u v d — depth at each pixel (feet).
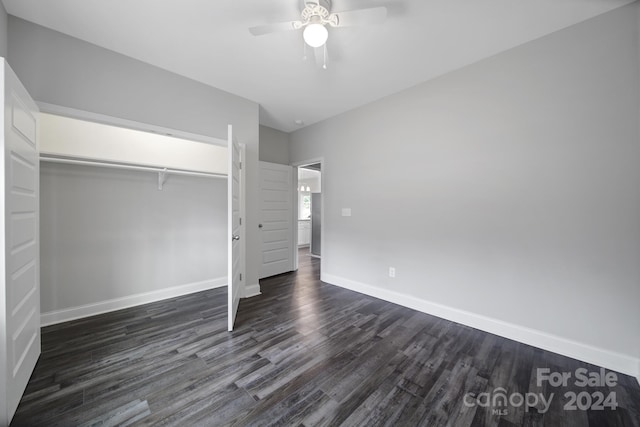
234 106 10.18
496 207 7.57
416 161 9.42
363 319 8.61
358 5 5.81
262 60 7.95
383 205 10.48
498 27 6.45
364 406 4.80
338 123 12.26
